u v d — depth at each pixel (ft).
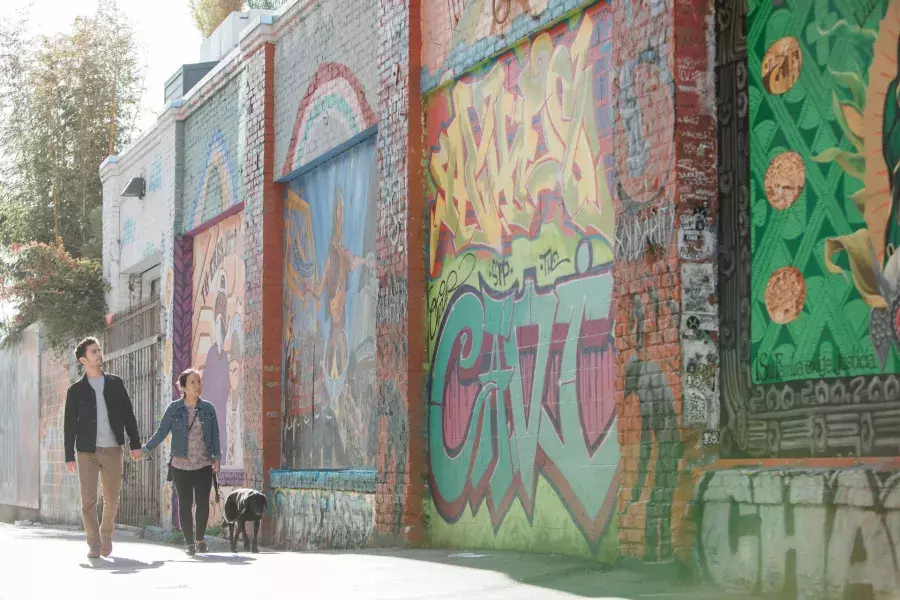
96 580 30.25
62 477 89.92
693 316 26.12
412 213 39.01
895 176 22.00
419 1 39.73
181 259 66.03
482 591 25.30
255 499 42.04
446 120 38.19
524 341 33.37
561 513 31.14
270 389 52.08
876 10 22.62
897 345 21.76
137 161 75.92
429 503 38.19
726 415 25.88
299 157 49.88
